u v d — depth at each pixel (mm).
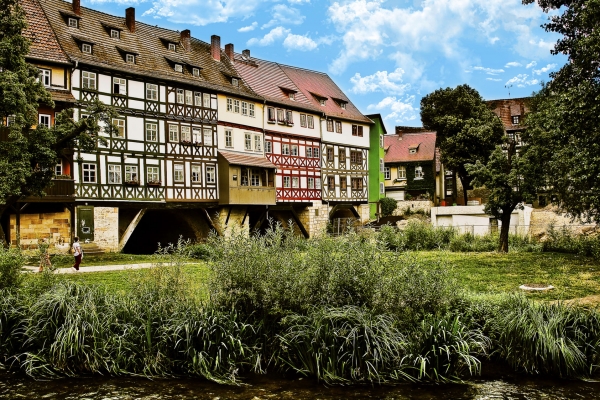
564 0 17859
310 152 40688
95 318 8695
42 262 11922
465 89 53906
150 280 9641
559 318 8719
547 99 21406
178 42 33625
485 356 8820
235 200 32406
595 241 22766
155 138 29172
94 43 27094
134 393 7609
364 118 46844
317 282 8664
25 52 17859
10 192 17094
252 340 8445
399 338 8047
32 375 8344
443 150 49125
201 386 7816
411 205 48219
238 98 34500
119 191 27062
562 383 7977
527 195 22422
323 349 7914
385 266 8805
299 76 44281
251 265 8672
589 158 15594
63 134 18922
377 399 7273
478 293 12312
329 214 42125
